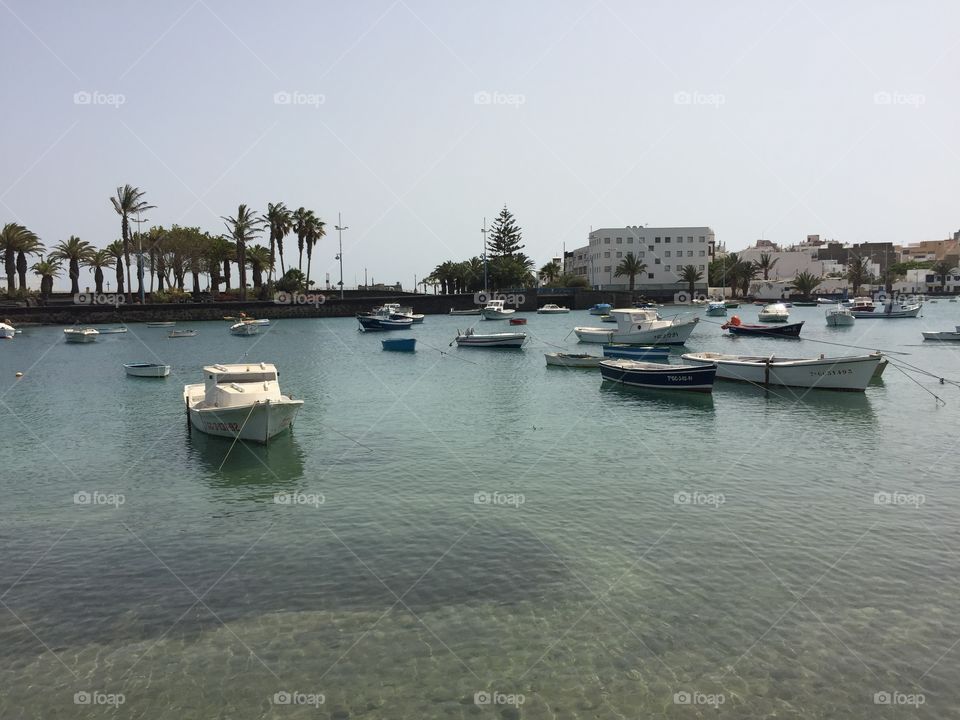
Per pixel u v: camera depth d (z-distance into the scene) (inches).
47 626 474.6
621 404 1318.9
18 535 641.6
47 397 1469.0
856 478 788.6
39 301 3973.9
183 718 378.9
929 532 619.2
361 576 545.3
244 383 1019.3
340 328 3725.4
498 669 419.5
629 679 407.8
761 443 971.9
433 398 1409.9
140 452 953.5
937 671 410.0
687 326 2293.3
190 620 479.8
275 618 481.7
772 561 561.6
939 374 1660.9
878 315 4025.6
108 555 592.7
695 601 497.7
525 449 949.8
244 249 4485.7
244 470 855.7
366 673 416.5
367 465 872.3
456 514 683.4
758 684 400.8
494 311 4173.2
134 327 3754.9
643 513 677.3
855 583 520.4
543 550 590.9
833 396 1375.5
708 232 6127.0
